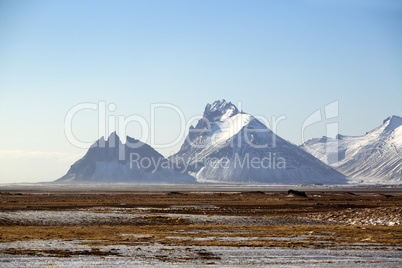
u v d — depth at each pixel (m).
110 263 39.03
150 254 43.62
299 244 50.25
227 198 187.75
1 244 48.59
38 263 38.56
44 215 82.75
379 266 38.28
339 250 46.41
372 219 80.12
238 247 48.22
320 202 154.38
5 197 178.12
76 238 55.03
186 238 55.72
